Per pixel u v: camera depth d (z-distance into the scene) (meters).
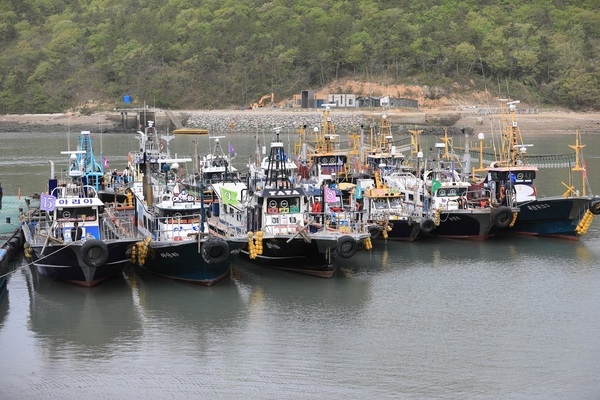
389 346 38.16
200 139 166.12
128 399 32.84
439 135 169.12
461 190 60.09
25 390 33.59
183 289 46.59
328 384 34.03
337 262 53.16
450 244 58.72
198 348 37.94
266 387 33.75
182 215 48.06
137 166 70.69
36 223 52.25
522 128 183.75
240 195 54.38
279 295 45.69
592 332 40.12
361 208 58.91
